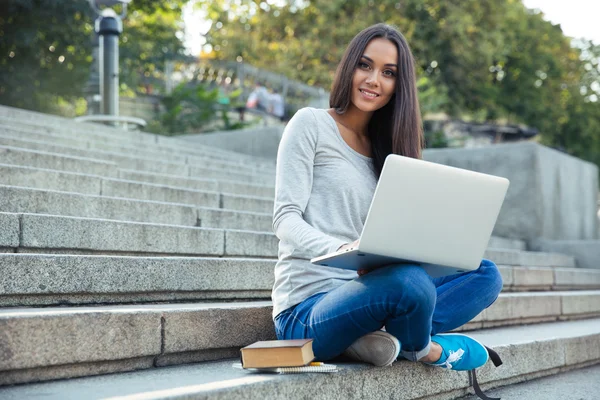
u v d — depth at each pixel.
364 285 2.37
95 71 12.27
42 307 2.85
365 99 2.70
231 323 2.88
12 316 2.19
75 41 16.39
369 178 2.72
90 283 3.00
